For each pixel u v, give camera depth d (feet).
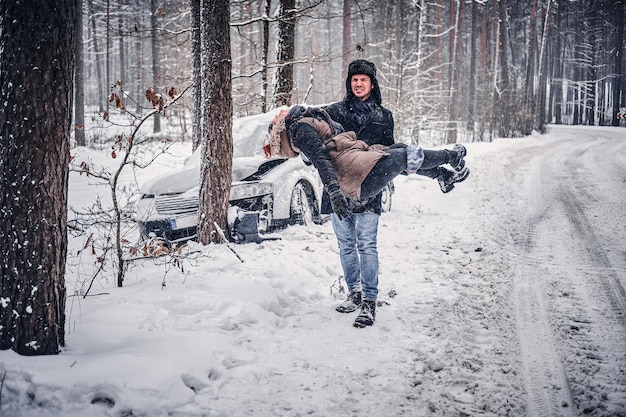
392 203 33.06
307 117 13.25
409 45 101.35
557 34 186.19
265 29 37.99
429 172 13.97
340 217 12.06
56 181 10.47
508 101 111.55
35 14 9.82
